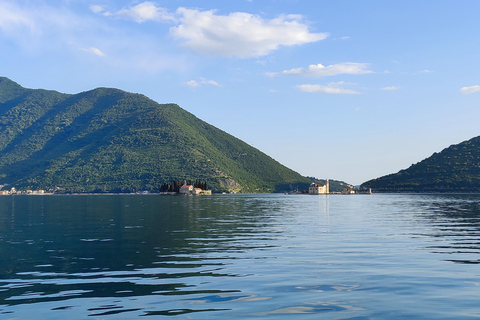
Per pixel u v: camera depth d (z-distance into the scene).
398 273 27.44
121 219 77.94
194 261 32.44
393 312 19.34
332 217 82.19
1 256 35.38
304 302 21.06
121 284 25.23
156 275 27.59
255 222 69.94
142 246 40.84
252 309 20.00
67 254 36.25
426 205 141.88
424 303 20.70
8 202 198.38
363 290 23.23
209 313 19.48
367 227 59.44
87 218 80.81
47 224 66.69
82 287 24.59
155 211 106.62
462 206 131.25
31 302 21.62
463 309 19.70
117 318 18.98
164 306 20.69
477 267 29.28
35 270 29.56
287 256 34.22
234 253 36.03
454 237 46.59
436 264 30.36
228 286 24.45
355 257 33.44
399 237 46.81
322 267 29.55
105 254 36.12
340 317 18.70
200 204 159.12
